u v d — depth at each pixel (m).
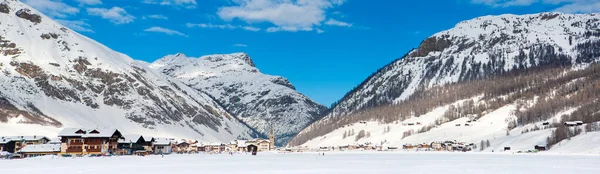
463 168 124.12
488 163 148.75
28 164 137.38
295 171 114.56
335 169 121.69
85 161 158.38
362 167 130.12
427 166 133.62
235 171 114.00
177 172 110.12
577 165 135.62
